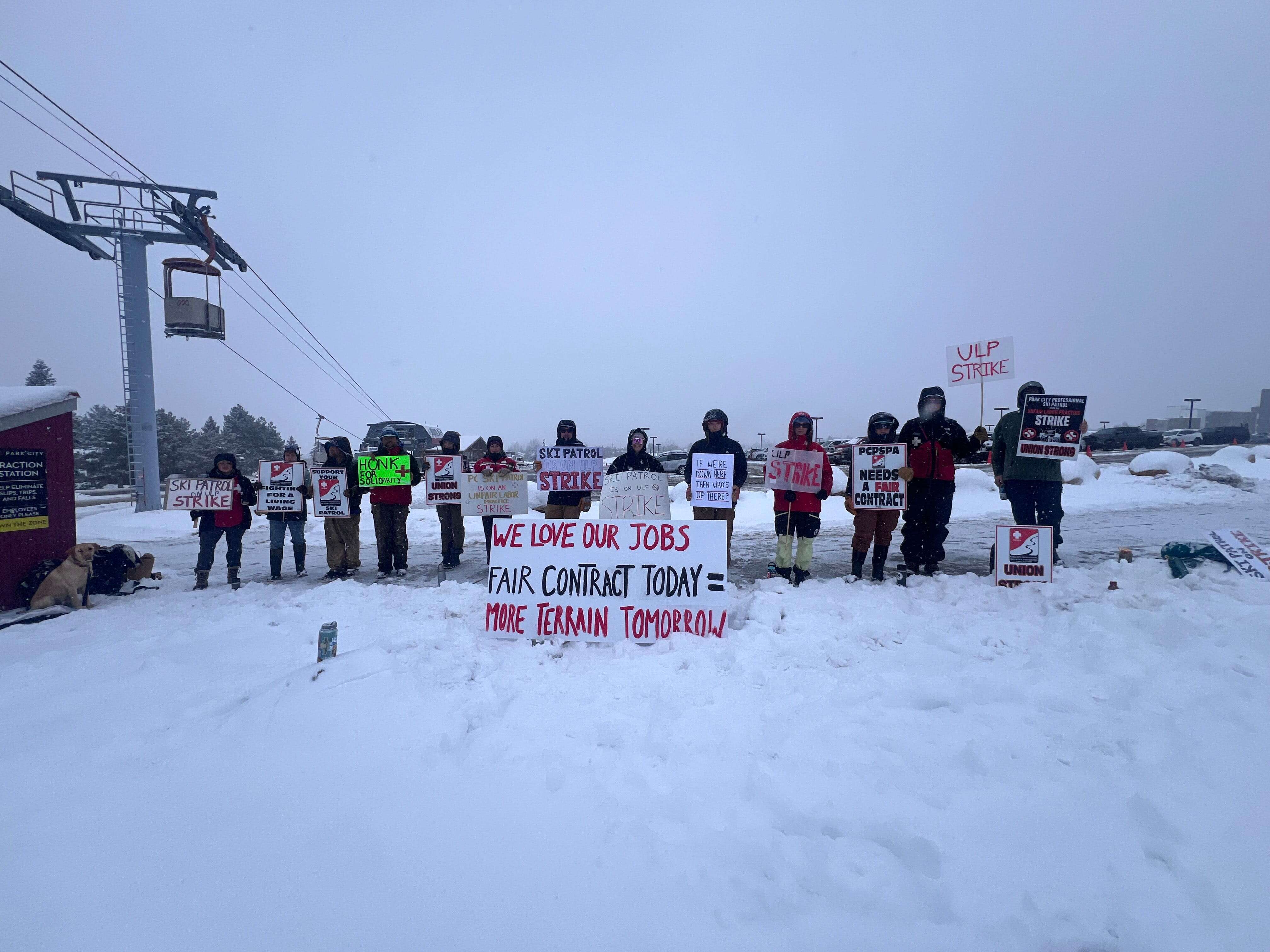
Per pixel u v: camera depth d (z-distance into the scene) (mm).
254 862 2348
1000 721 3262
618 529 5273
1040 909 2023
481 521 13648
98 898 2189
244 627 5324
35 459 6867
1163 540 8805
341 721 3316
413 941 1985
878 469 6422
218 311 19219
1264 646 3922
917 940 1939
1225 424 112125
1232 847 2246
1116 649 4102
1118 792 2600
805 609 5453
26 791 2824
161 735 3338
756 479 24938
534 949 1942
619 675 4133
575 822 2523
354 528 8180
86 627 5840
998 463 6934
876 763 2883
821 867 2238
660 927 2008
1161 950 1863
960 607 5410
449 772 2887
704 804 2635
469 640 4973
